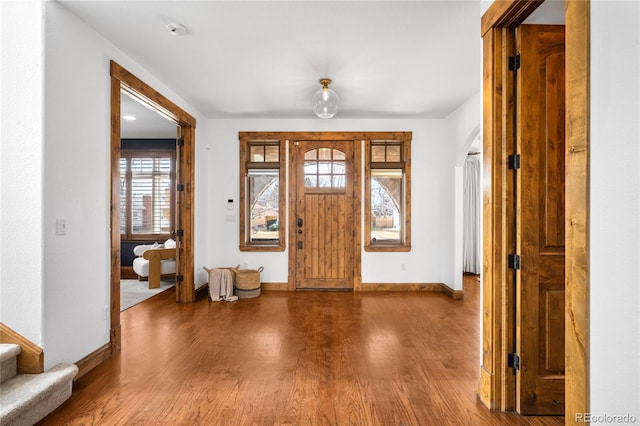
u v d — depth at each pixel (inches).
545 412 74.4
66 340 86.9
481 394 80.1
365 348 111.3
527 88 73.8
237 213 197.9
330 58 117.6
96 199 99.1
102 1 84.6
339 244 197.6
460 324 136.2
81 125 93.1
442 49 111.0
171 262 220.5
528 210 74.0
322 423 71.3
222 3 86.4
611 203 41.1
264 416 73.6
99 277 100.1
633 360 38.1
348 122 195.9
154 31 100.0
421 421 72.1
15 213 80.0
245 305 164.9
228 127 197.5
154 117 199.0
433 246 196.4
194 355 105.6
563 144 74.2
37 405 71.0
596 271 43.3
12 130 80.3
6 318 79.7
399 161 199.3
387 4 86.9
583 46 44.8
